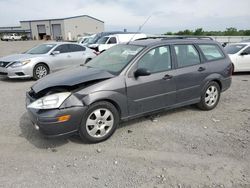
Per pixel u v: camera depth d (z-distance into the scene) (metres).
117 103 4.54
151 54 5.04
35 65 10.23
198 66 5.69
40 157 4.02
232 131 4.93
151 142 4.47
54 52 10.88
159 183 3.36
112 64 5.03
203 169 3.65
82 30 81.88
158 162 3.84
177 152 4.12
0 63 10.13
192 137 4.66
